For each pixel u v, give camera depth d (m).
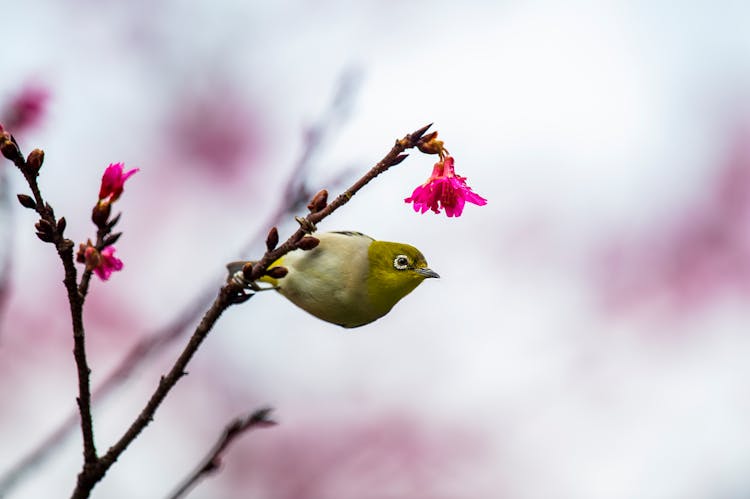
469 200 2.89
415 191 2.89
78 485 2.87
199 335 2.87
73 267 2.85
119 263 2.86
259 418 2.91
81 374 2.87
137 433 2.87
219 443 2.91
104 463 2.87
